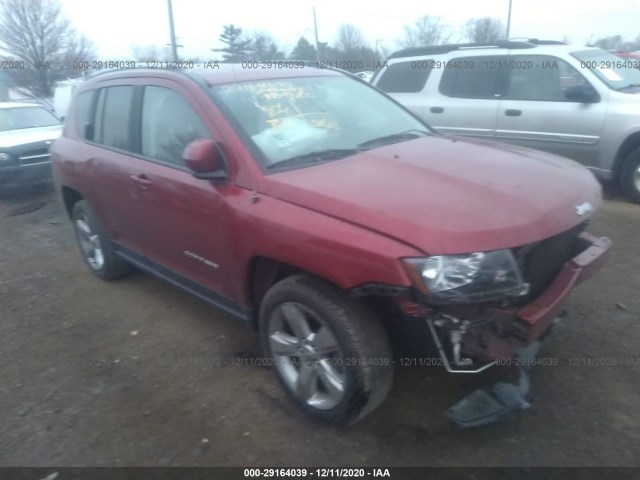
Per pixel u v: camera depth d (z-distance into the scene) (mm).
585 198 3020
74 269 5707
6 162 8742
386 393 2914
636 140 6406
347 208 2713
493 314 2615
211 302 3787
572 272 2840
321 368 2980
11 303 5020
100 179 4449
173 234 3799
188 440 3100
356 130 3791
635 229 5797
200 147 3172
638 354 3580
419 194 2777
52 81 20172
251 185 3146
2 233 7273
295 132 3506
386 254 2492
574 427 2996
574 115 6723
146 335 4238
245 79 3801
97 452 3070
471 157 3367
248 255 3129
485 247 2479
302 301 2902
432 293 2443
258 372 3658
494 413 2836
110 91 4543
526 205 2732
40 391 3654
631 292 4371
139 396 3512
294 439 3051
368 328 2758
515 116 7160
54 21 20422
